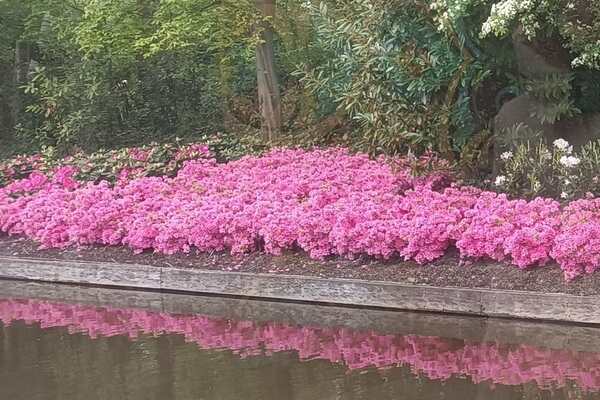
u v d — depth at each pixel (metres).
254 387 3.97
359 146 8.24
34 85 11.26
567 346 4.50
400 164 6.73
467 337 4.75
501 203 5.64
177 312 5.64
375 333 4.93
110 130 10.93
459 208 5.76
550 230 4.96
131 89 11.09
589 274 4.80
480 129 6.93
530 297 4.79
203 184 7.38
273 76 9.89
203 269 5.95
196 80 11.08
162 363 4.43
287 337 4.91
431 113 6.70
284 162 8.12
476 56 6.57
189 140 10.26
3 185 8.98
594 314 4.60
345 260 5.68
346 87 7.96
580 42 5.59
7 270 6.69
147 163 8.66
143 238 6.32
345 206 5.91
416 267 5.38
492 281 5.03
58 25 10.23
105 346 4.79
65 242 6.80
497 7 5.34
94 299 6.03
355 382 4.01
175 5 8.87
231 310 5.63
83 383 4.12
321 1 8.27
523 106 6.64
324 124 9.21
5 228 7.23
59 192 7.56
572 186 5.89
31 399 3.92
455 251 5.45
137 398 3.87
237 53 10.49
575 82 6.45
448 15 5.92
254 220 6.02
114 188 7.79
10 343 4.91
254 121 10.22
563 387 3.84
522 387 3.86
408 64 6.66
